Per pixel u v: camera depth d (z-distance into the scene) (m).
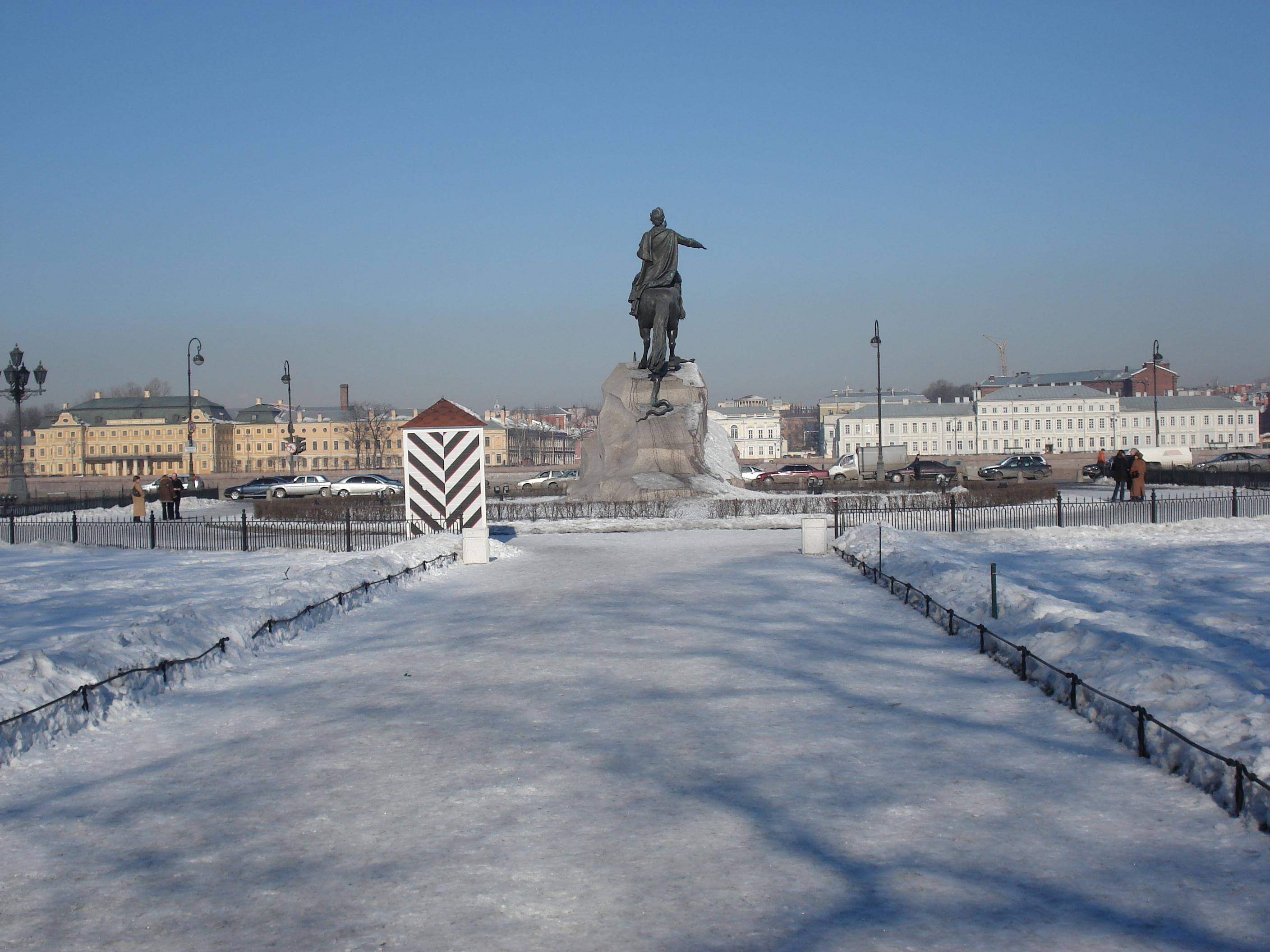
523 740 9.44
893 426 157.75
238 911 6.11
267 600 15.72
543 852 6.89
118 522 34.53
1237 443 155.25
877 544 23.50
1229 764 7.51
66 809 7.96
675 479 38.25
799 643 13.69
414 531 28.03
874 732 9.66
